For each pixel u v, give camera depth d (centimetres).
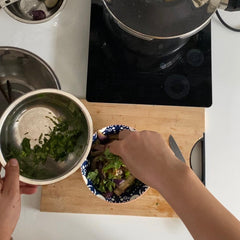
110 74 73
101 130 68
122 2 57
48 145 67
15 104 57
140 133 56
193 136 74
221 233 41
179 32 56
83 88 75
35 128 68
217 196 74
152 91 73
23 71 76
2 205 51
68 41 75
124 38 66
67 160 65
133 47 68
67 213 71
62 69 75
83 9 76
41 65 71
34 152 67
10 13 68
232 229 41
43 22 70
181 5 55
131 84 73
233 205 74
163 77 73
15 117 67
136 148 54
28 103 66
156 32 56
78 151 64
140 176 52
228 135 76
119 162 66
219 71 77
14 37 74
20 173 59
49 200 70
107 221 72
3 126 62
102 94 72
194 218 43
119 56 73
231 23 79
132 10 56
